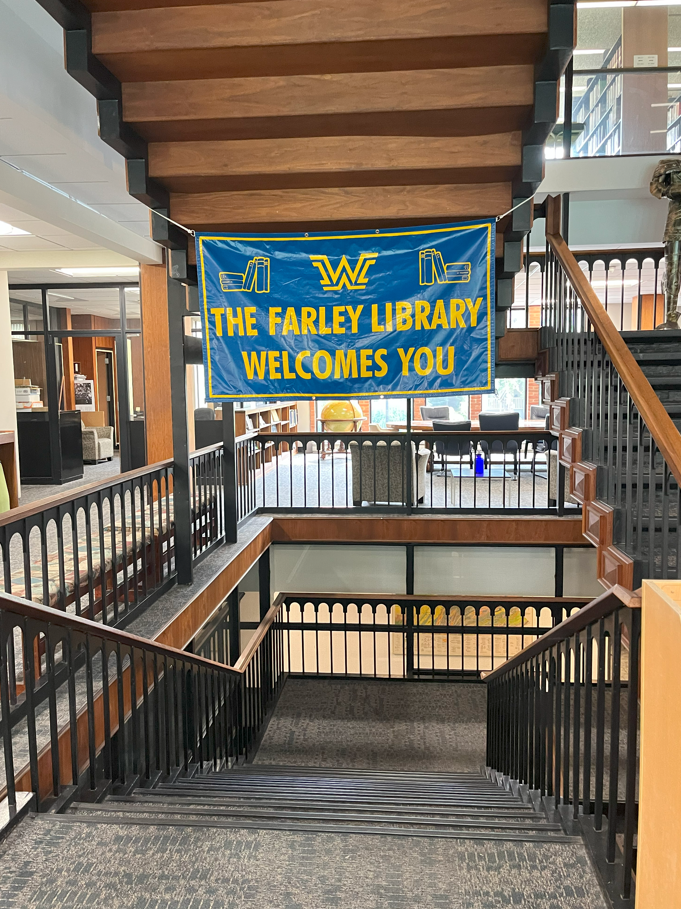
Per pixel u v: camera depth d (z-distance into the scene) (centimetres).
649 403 293
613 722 193
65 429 989
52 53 385
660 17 739
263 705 623
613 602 193
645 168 720
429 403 1544
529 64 264
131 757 310
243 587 815
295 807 260
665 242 549
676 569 282
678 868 89
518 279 1138
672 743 92
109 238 604
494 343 340
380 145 298
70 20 240
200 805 261
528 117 277
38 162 450
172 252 357
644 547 321
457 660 859
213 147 302
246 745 534
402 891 181
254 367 351
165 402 764
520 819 249
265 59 257
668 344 480
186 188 325
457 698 673
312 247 342
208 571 527
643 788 104
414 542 731
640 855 106
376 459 749
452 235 334
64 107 400
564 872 189
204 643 623
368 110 271
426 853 197
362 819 225
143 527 440
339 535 738
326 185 324
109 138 276
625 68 746
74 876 187
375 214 328
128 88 277
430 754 568
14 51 342
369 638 912
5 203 475
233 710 497
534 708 316
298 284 345
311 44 244
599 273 1043
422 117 278
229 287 346
